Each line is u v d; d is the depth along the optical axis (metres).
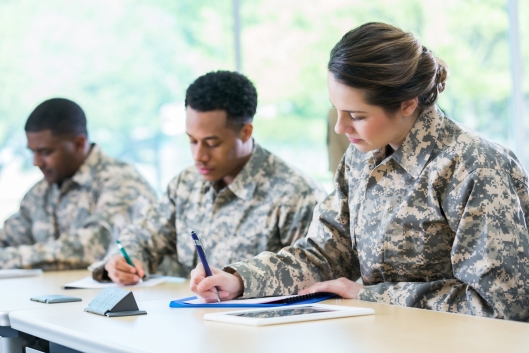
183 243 2.37
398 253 1.54
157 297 1.72
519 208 1.40
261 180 2.25
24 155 4.02
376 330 1.15
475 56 4.23
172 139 4.18
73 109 2.86
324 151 4.26
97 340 1.13
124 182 2.85
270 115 4.20
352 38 1.43
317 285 1.61
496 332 1.12
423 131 1.49
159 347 1.05
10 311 1.49
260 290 1.59
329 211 1.71
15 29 4.02
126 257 2.05
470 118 4.24
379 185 1.57
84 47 4.11
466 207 1.40
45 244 2.66
